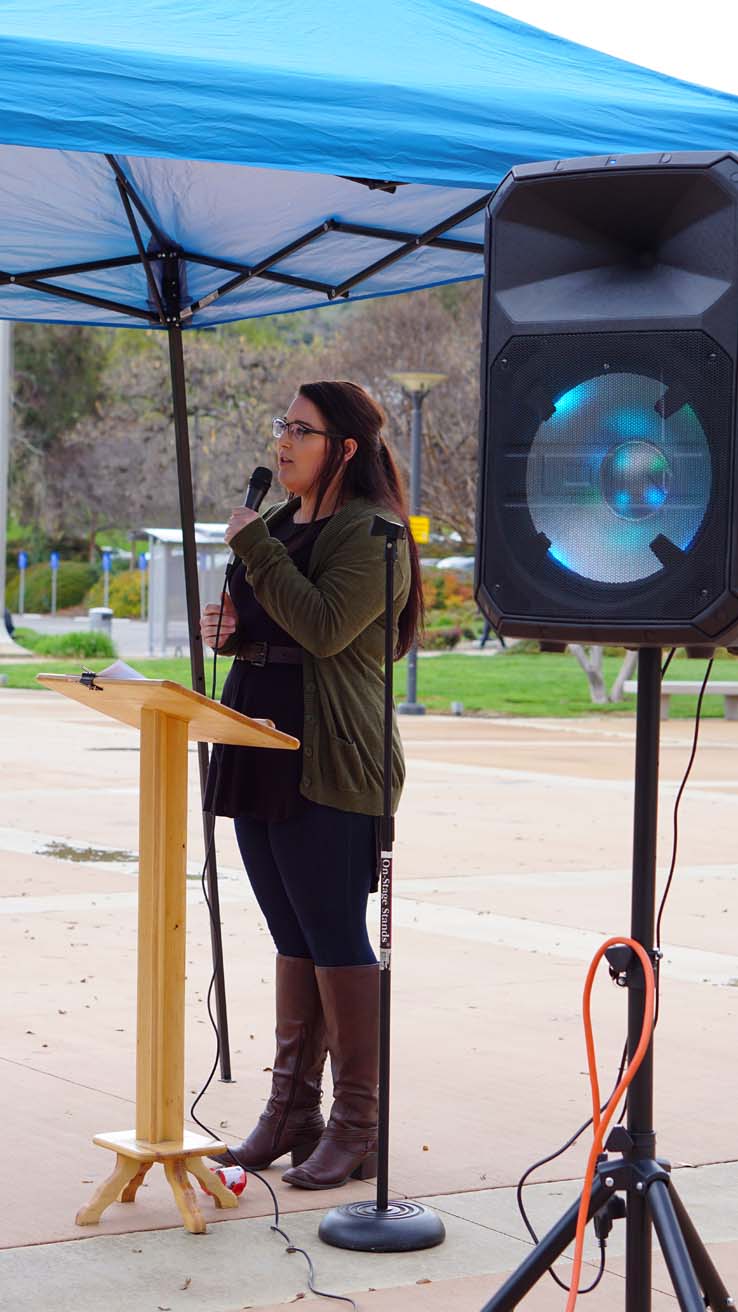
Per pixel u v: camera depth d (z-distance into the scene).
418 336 42.06
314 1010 5.69
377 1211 5.00
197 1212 5.02
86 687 4.88
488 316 3.86
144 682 4.58
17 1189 5.33
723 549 3.59
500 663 42.78
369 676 5.46
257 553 5.22
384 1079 5.02
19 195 6.61
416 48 5.82
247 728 4.65
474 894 11.47
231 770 5.43
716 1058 7.25
